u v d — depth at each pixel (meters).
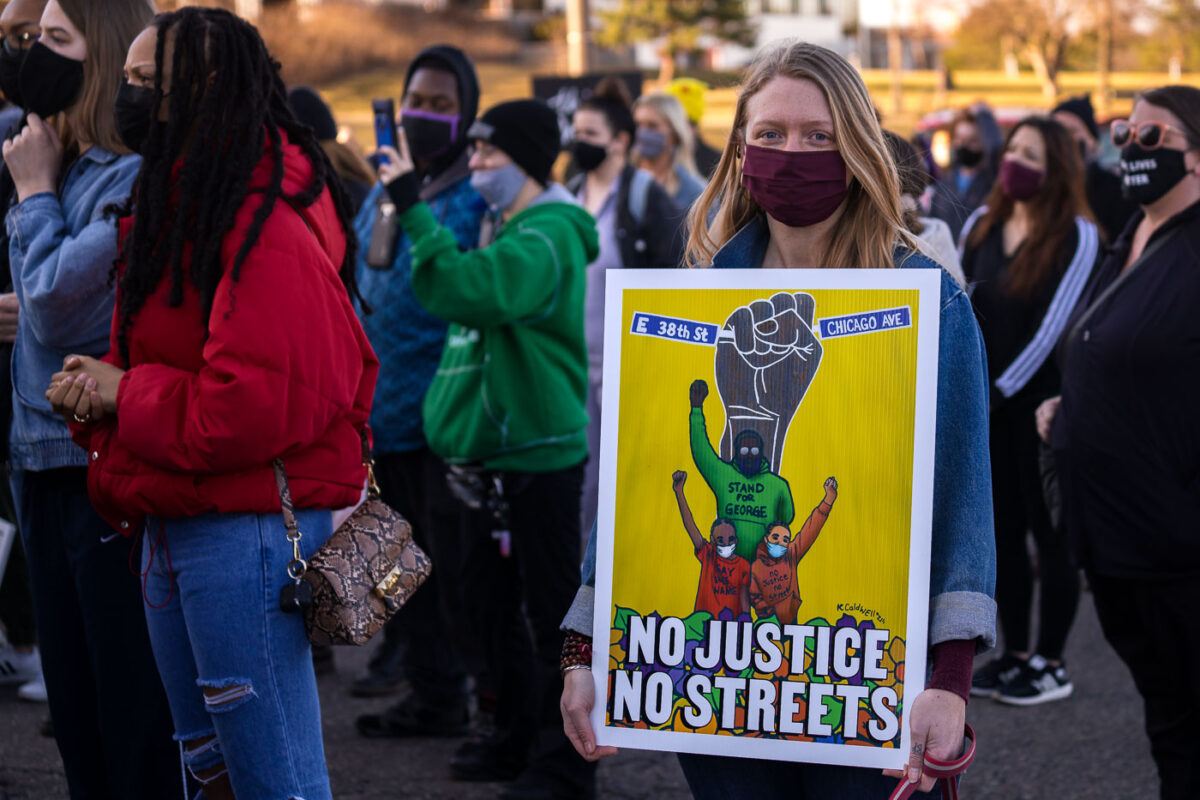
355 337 2.30
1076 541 3.22
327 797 2.31
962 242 4.89
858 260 1.92
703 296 1.87
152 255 2.22
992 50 50.97
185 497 2.17
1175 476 3.03
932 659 1.87
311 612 2.23
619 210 5.12
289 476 2.22
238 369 2.09
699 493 1.86
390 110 3.37
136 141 2.36
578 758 3.54
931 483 1.78
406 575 2.33
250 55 2.27
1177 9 47.88
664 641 1.87
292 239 2.19
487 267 3.32
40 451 2.64
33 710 4.36
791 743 1.82
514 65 41.03
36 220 2.66
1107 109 39.03
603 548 1.89
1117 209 5.90
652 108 6.68
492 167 3.58
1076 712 4.52
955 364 1.84
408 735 4.21
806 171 1.86
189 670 2.31
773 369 1.85
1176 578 3.03
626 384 1.89
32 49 2.70
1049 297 4.50
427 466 3.96
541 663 3.55
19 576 4.45
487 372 3.45
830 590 1.81
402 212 3.36
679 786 3.85
